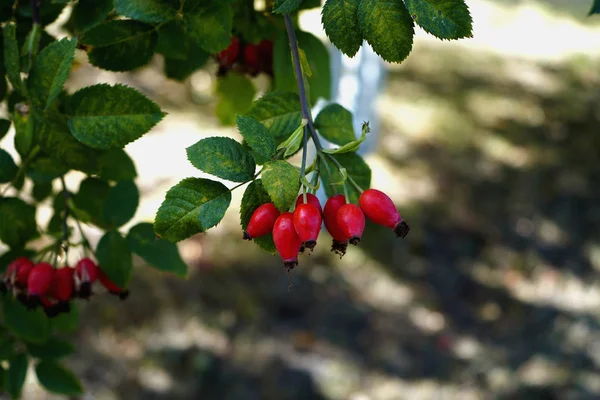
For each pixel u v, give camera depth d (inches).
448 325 76.7
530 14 162.7
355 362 69.6
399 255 84.1
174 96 95.0
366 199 22.5
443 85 121.0
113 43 25.0
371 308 76.2
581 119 118.3
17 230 26.0
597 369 72.8
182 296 71.6
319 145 22.5
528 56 140.6
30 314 27.2
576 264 89.0
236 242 78.6
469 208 94.7
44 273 25.1
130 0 24.2
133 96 23.4
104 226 26.5
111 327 66.9
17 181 26.2
